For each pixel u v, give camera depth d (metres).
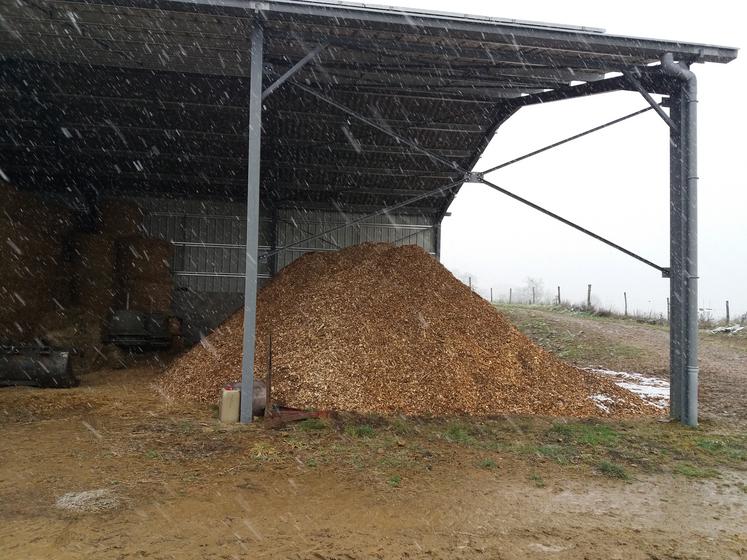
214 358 10.58
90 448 6.45
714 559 4.12
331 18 7.90
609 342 17.67
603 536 4.49
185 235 17.52
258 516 4.64
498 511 4.94
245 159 15.39
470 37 8.39
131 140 14.45
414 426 7.65
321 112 13.48
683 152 8.88
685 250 8.83
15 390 9.80
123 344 13.34
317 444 6.72
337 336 9.55
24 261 11.99
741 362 14.85
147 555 3.89
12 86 12.17
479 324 10.70
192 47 10.12
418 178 16.39
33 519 4.46
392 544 4.20
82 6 8.48
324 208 17.98
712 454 7.02
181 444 6.65
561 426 7.96
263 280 17.62
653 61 9.28
